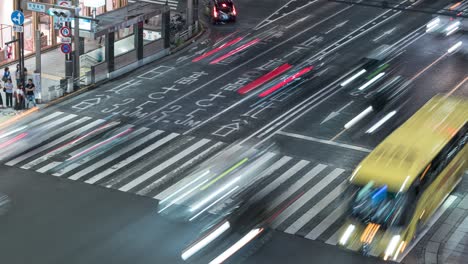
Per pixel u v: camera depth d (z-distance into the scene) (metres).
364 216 43.59
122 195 48.94
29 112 60.34
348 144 55.97
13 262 41.62
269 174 51.41
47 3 68.44
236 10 83.44
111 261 42.06
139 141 56.03
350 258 43.00
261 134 57.25
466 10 84.00
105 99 62.91
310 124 58.88
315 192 49.53
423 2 86.69
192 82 66.31
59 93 63.09
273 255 42.97
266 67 69.56
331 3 85.88
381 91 64.62
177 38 74.38
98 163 52.91
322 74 68.00
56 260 42.00
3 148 54.72
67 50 63.12
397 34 77.88
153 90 64.69
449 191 48.69
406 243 43.59
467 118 50.41
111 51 66.62
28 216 46.25
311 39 76.31
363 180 43.97
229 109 61.25
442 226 46.06
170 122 59.00
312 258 42.94
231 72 68.50
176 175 51.34
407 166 44.16
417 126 48.94
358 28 79.31
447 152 47.09
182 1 87.38
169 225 45.59
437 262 42.78
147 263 41.94
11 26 71.31
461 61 71.69
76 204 47.78
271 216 46.47
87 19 64.62
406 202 42.91
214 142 55.94
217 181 49.94
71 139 56.25
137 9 70.50
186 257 42.38
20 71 61.47
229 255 42.44
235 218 44.44
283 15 82.56
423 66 70.19
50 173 51.44
